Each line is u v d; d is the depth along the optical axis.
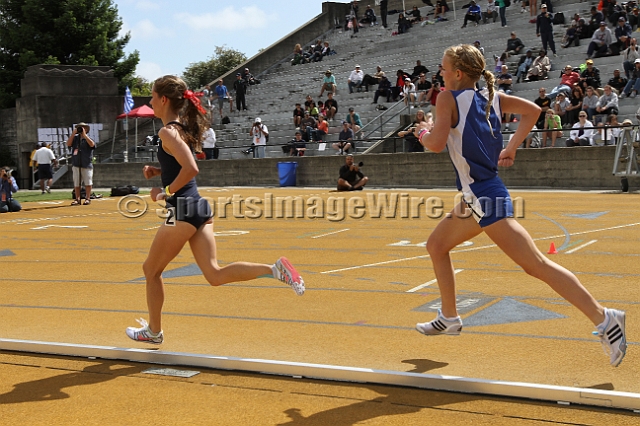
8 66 52.16
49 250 11.05
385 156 24.17
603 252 9.12
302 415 3.75
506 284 7.19
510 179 21.55
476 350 4.88
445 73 4.36
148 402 4.01
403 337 5.29
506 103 4.39
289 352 4.96
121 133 42.50
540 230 11.48
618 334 4.03
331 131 29.19
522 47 27.92
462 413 3.69
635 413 3.61
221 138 34.62
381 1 37.41
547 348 4.89
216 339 5.36
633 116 21.28
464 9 35.12
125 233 13.21
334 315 6.09
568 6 30.12
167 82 4.67
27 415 3.86
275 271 4.55
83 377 4.49
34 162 35.81
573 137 20.78
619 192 18.19
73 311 6.55
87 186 19.81
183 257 9.90
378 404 3.87
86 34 51.81
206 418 3.75
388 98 29.30
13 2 52.22
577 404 3.74
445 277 4.73
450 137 4.25
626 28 24.34
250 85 38.47
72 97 41.88
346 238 11.45
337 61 36.59
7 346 5.12
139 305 6.75
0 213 17.86
